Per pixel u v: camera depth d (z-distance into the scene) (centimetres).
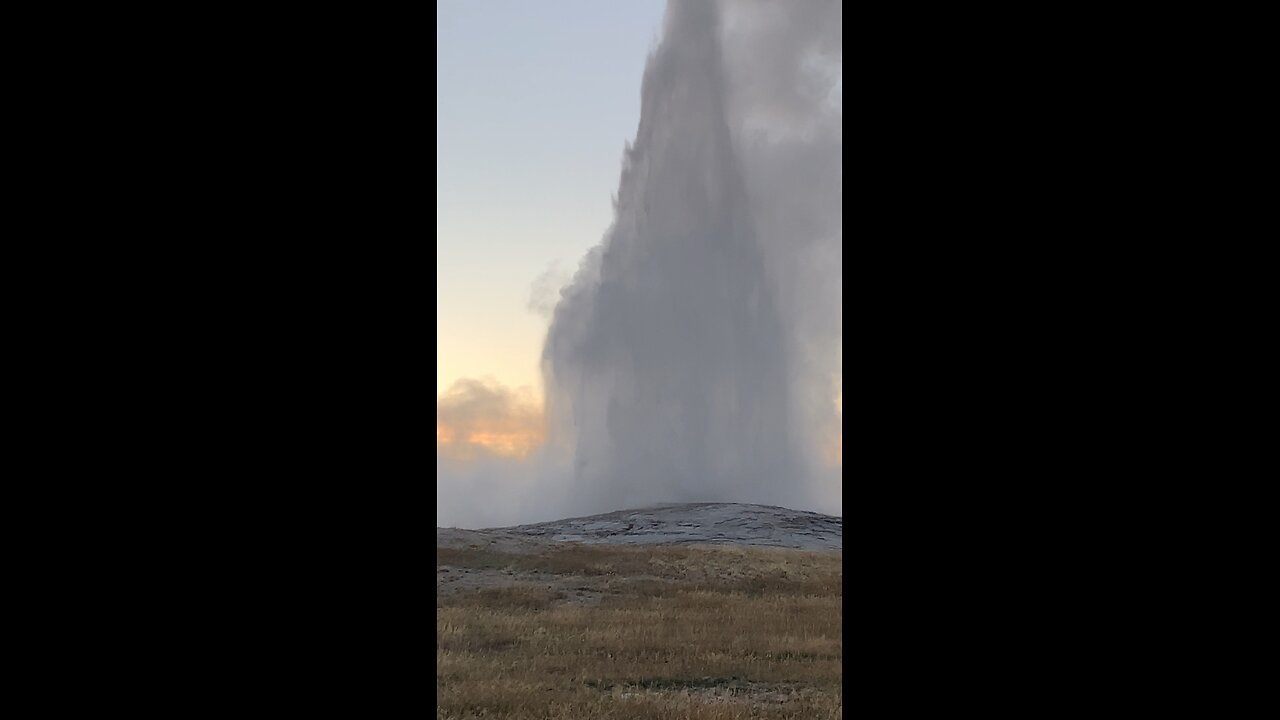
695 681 1303
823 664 1419
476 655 1501
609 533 5812
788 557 3127
